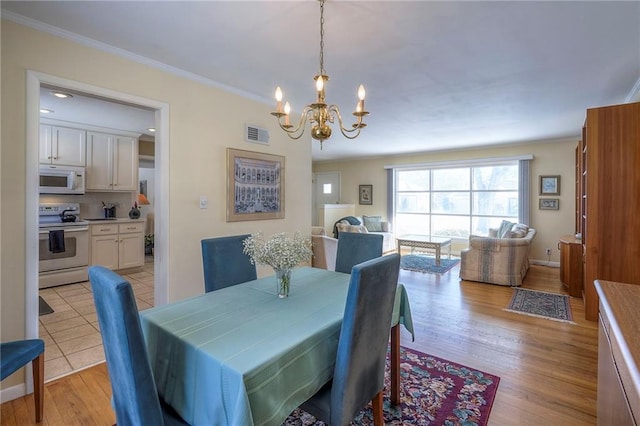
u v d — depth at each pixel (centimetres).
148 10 186
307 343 127
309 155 411
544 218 584
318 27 204
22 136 194
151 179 712
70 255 429
